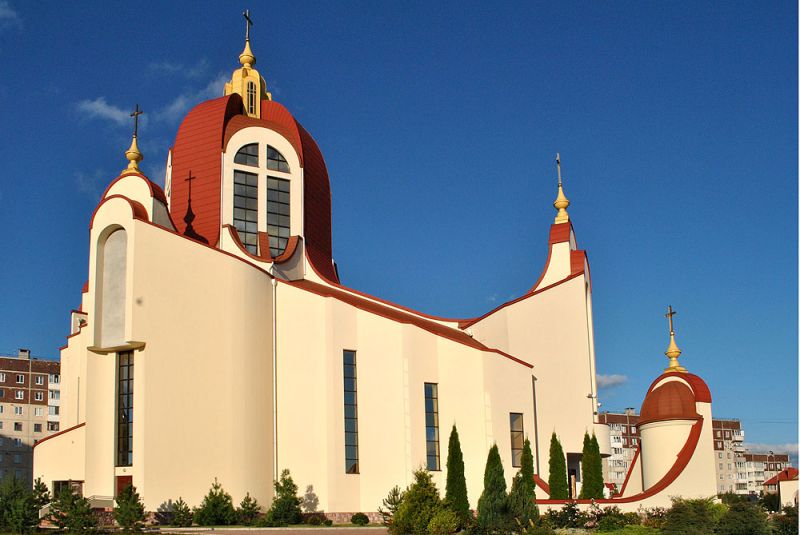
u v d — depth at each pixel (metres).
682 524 35.25
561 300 55.50
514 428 47.06
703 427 47.12
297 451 43.81
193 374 41.84
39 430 96.31
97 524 35.12
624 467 125.75
